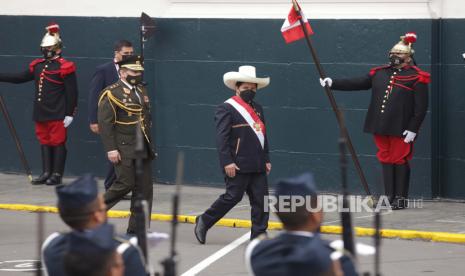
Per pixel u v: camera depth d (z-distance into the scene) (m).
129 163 38.66
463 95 47.31
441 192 48.31
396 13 47.75
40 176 54.97
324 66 49.16
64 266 16.12
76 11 55.12
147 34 51.56
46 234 41.28
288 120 50.38
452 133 47.72
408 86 44.97
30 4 56.47
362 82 46.00
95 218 18.34
